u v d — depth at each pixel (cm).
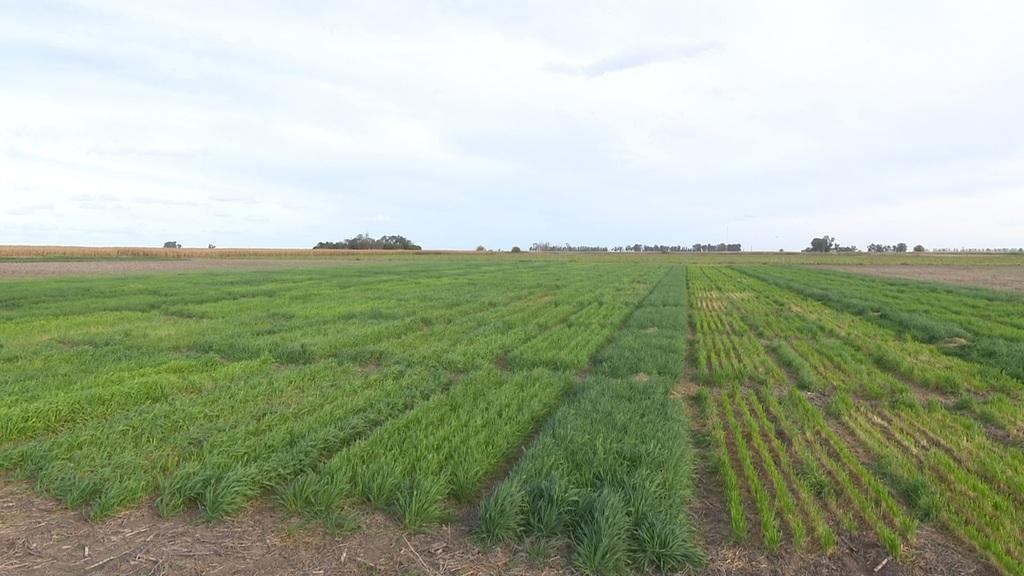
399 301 2417
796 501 555
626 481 550
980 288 3369
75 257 9212
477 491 575
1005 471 618
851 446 712
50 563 436
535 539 479
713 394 966
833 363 1220
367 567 438
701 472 635
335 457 602
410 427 721
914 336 1591
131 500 534
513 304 2336
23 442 690
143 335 1489
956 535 496
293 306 2203
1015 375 1077
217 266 6550
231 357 1234
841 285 3700
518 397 859
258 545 468
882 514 533
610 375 1084
